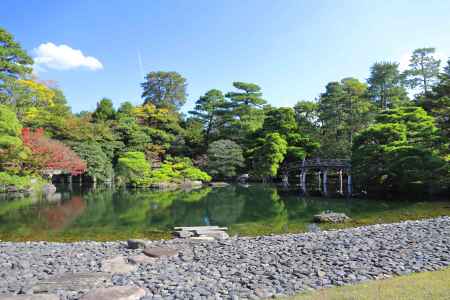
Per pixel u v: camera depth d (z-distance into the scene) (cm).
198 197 2619
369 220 1549
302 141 4050
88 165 3638
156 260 869
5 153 2316
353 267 724
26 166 2773
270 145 3600
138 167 3656
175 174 3850
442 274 627
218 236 1227
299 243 1001
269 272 718
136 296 584
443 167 2064
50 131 3712
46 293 625
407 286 546
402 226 1223
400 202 2088
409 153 2206
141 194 2877
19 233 1384
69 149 3195
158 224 1557
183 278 696
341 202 2219
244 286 636
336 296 520
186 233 1301
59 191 3170
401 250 849
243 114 5022
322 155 3941
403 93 4209
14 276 753
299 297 537
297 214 1784
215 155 4219
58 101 5084
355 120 3966
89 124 4094
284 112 4275
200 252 944
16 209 2009
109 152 4141
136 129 4559
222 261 830
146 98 6297
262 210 1944
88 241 1237
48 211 1931
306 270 718
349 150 3691
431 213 1653
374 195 2530
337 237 1068
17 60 2883
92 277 714
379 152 2428
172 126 4884
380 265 731
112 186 3803
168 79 6269
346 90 4275
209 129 5366
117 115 5009
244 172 4544
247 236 1284
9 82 2878
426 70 4444
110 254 962
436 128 2275
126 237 1308
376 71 4256
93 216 1770
